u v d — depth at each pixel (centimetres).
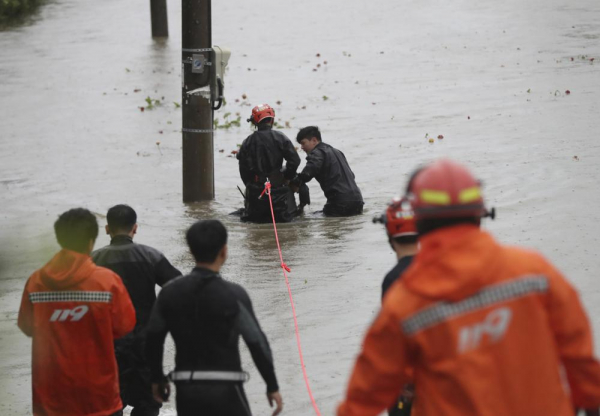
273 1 12369
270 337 2531
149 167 5488
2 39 10750
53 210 4497
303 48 9356
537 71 7475
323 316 2686
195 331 1555
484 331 1049
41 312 1747
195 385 1552
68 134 6444
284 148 4112
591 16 10025
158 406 2077
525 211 3791
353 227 3900
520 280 1059
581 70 7381
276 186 4128
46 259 1221
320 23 10756
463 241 1073
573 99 6359
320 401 2114
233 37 10156
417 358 1091
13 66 9194
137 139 6225
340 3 11975
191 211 4447
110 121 6794
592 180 4284
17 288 2853
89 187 5031
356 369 1119
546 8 10719
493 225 3572
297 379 2247
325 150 4225
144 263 2019
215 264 1588
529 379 1051
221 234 1581
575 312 1073
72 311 1739
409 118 6219
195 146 4628
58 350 1748
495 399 1042
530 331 1055
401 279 1098
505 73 7512
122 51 9731
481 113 6162
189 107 4606
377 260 3291
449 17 10581
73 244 1745
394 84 7438
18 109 7344
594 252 3109
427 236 1098
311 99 7100
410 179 1419
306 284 3019
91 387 1762
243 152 4144
